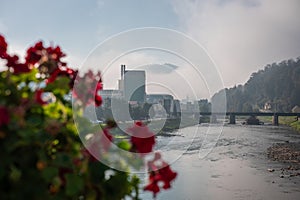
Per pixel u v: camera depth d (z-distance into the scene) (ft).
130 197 3.17
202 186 19.03
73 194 2.70
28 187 2.60
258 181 20.89
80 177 2.74
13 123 2.61
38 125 2.81
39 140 2.68
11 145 2.57
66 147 2.93
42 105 2.90
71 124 3.01
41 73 3.36
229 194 17.54
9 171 2.65
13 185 2.58
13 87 2.92
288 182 20.77
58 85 3.06
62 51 3.44
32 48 3.35
